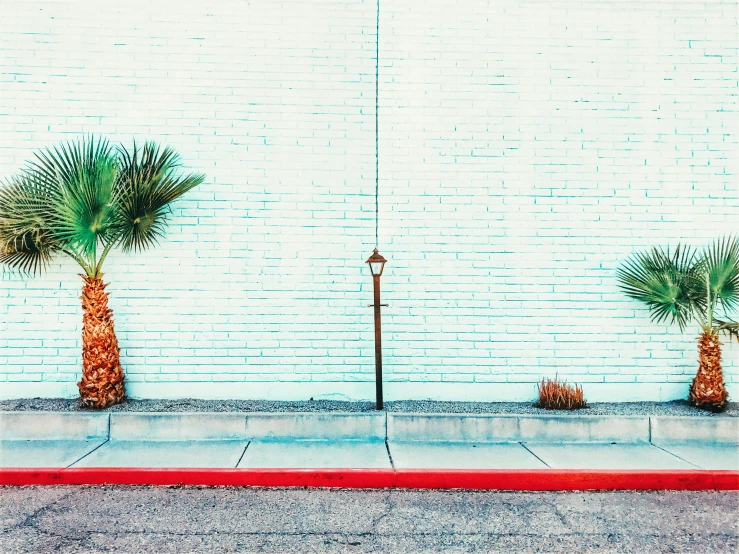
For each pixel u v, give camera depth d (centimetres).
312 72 628
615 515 396
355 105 628
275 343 620
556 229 629
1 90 612
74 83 616
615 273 627
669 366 625
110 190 540
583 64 633
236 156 623
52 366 609
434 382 621
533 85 632
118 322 612
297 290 622
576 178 630
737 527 377
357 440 541
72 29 618
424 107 630
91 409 563
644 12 632
